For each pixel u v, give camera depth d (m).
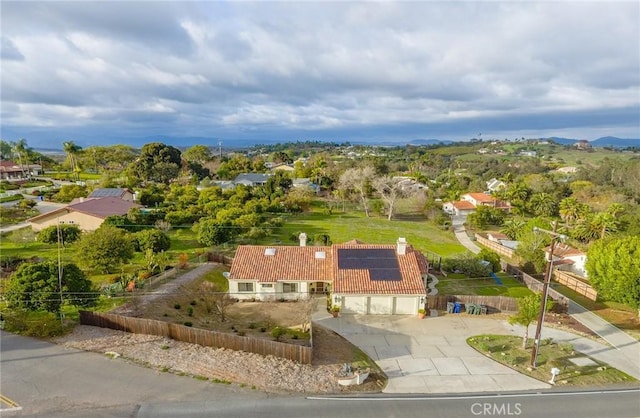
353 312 34.03
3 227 57.94
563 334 31.53
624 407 21.81
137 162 106.25
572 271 52.59
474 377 24.59
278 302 35.75
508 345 29.06
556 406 21.70
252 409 19.98
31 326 26.45
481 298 35.38
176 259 44.97
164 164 105.56
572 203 79.69
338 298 33.59
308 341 28.03
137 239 44.41
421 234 69.00
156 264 39.81
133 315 29.50
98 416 18.86
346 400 21.39
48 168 136.50
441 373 25.03
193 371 22.97
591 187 112.81
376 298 33.84
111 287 33.84
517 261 50.75
